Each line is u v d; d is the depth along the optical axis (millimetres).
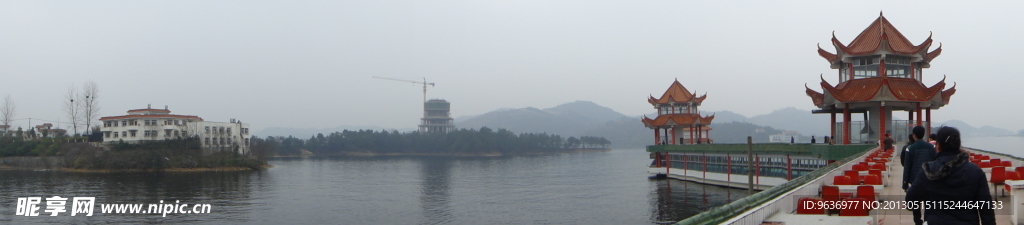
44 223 65188
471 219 67875
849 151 57219
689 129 114875
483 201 83750
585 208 74000
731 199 74688
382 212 74188
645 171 140250
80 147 151000
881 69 59656
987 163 27328
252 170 156250
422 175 139250
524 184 109938
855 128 61750
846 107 61562
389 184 113312
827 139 70938
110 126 168000
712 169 91125
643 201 78000
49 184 107500
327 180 122938
